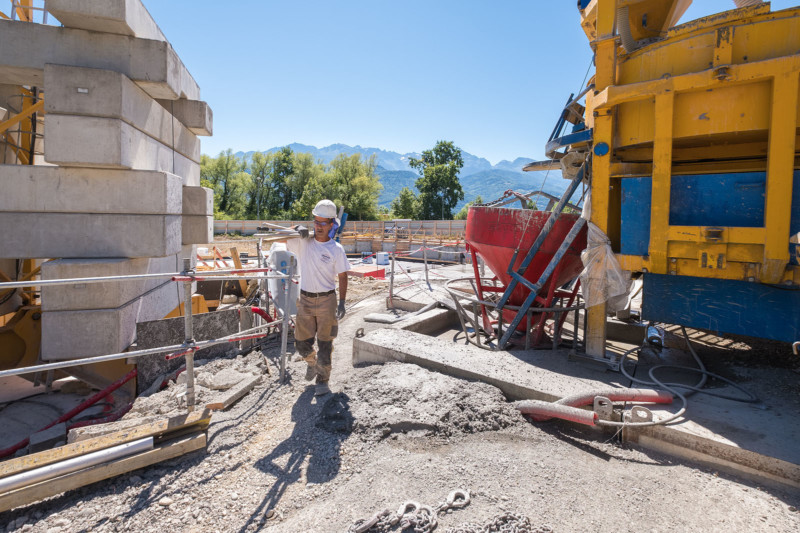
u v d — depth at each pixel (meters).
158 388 4.37
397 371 4.11
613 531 2.21
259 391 4.12
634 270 3.82
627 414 3.05
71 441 3.04
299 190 69.38
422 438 3.14
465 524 2.23
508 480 2.64
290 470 2.84
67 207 4.85
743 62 3.22
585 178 4.43
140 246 5.08
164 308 6.56
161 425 2.99
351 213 61.78
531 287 4.74
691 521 2.29
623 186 3.88
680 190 3.61
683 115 3.52
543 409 3.23
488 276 12.09
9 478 2.38
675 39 3.56
